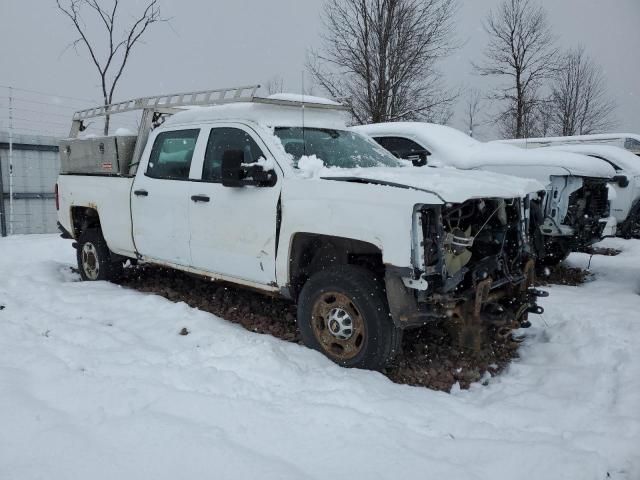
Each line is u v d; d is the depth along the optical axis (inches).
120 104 250.2
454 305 156.4
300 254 176.4
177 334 182.7
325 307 167.2
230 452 112.3
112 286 244.1
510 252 175.6
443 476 108.3
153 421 123.1
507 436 128.1
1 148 462.9
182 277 263.9
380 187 152.3
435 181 156.6
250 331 193.9
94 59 556.4
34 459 110.2
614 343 180.2
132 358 162.6
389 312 157.0
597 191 300.2
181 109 251.0
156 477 105.4
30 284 244.4
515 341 194.5
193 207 202.7
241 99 193.6
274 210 176.1
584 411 141.6
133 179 232.1
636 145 481.7
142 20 569.3
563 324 203.0
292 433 122.3
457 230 159.6
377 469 110.0
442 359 173.5
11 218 455.2
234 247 189.6
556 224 277.9
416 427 129.4
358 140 216.8
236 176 177.9
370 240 151.9
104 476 105.3
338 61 667.4
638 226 414.6
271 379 149.9
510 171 294.7
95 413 127.7
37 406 129.5
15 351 163.6
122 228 238.7
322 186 164.4
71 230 275.7
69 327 186.1
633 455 120.2
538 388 159.5
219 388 143.7
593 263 330.0
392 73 636.7
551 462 114.0
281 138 189.8
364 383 147.7
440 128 348.8
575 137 507.8
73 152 271.1
